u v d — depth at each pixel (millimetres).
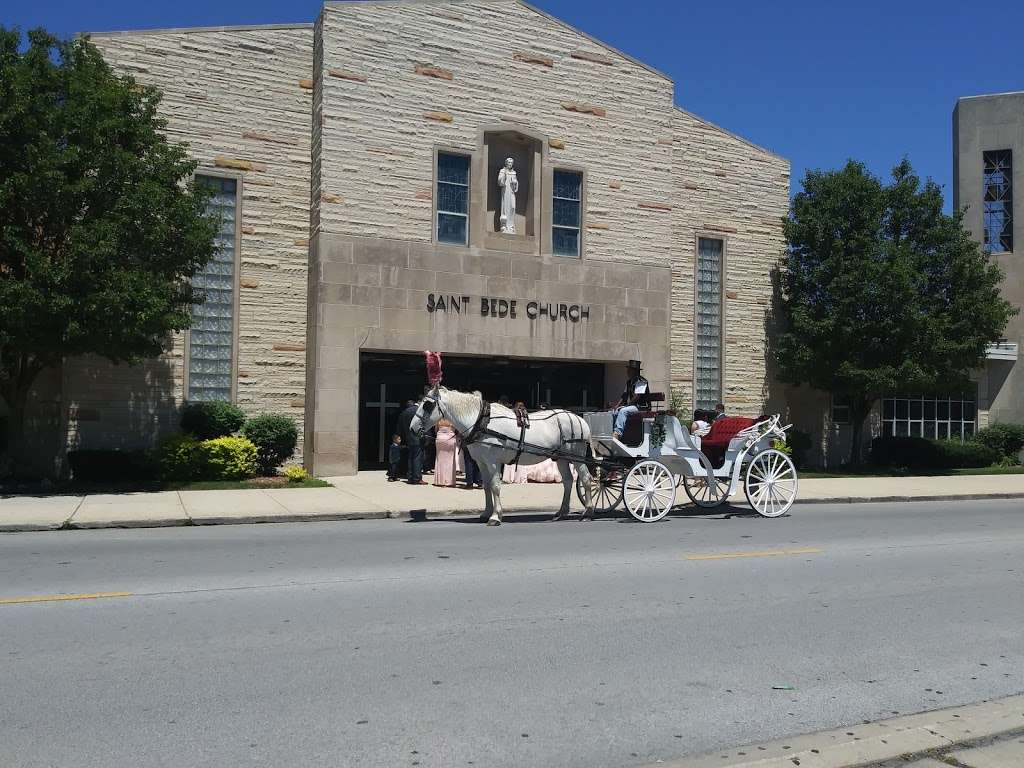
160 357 20469
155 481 19266
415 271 21734
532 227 23328
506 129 22938
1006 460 30328
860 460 28797
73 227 16031
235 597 8336
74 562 10289
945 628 7594
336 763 4629
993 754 4855
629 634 7176
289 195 21734
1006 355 31594
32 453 19750
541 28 23547
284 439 20641
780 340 26891
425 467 21641
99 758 4656
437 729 5117
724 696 5781
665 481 15141
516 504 16516
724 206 26938
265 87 21562
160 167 17438
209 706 5422
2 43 16719
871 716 5488
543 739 5008
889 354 25953
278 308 21594
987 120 32500
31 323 15727
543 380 24359
